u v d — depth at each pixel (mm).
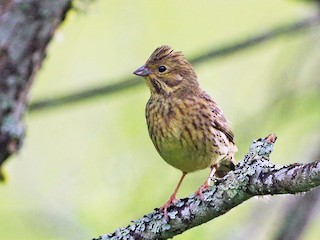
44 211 15367
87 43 18000
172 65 11422
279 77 14656
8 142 11078
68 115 17578
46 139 17625
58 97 13445
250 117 14680
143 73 11422
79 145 17219
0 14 11109
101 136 16766
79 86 16031
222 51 14031
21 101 11156
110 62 17781
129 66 17688
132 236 9188
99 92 13570
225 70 18266
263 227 15148
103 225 14602
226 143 11242
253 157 8469
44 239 15117
